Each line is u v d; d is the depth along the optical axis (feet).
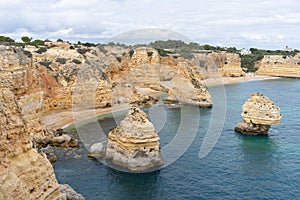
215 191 89.97
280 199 86.43
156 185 92.58
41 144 128.98
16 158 45.01
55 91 196.65
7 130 43.96
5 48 134.72
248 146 133.08
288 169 107.76
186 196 86.69
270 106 148.77
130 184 93.04
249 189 91.91
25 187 43.75
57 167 106.32
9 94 47.83
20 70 138.41
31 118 134.62
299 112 211.00
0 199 38.14
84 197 85.30
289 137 148.05
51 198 50.31
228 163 111.96
